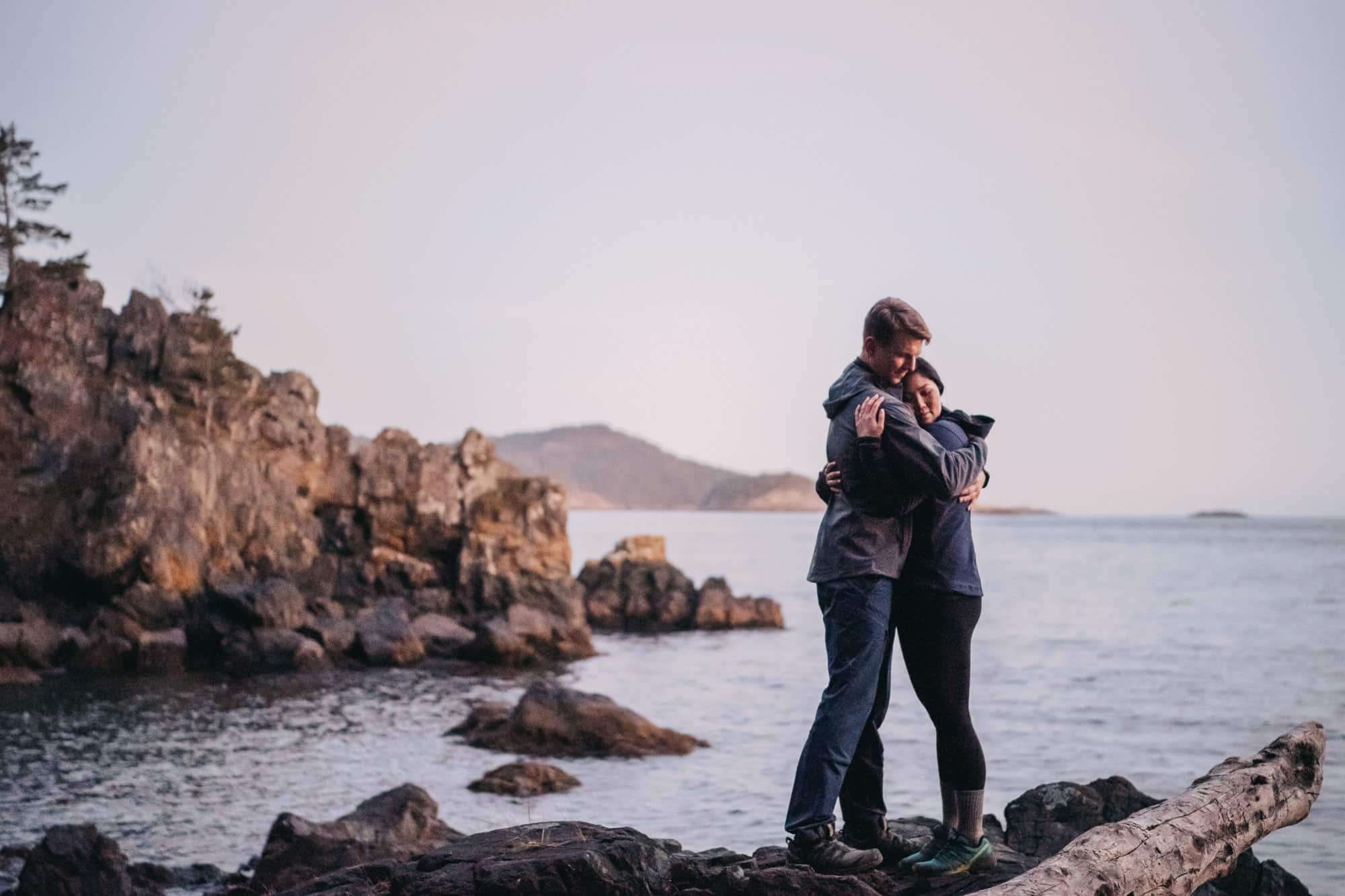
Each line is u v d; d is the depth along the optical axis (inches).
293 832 519.2
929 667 231.5
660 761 989.8
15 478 2004.2
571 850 238.2
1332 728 1131.9
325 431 2449.6
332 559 2274.9
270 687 1540.4
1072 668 1723.7
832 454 233.8
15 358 2089.1
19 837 713.0
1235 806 243.1
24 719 1235.9
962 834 232.1
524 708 1077.1
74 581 1921.8
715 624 2591.0
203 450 2108.8
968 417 237.9
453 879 235.5
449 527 2378.2
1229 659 1846.7
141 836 720.3
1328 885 575.5
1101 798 379.9
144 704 1368.1
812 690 1567.4
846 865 227.5
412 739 1115.9
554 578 2335.1
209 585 1973.4
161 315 2320.4
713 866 244.2
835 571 230.8
